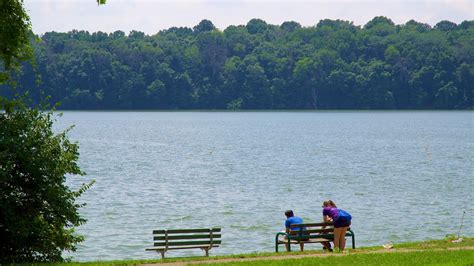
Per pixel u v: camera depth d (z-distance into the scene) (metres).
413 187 68.19
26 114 30.33
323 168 90.06
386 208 53.84
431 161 100.69
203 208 53.69
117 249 38.91
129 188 66.88
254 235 42.75
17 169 29.22
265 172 84.69
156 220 48.16
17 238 28.77
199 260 27.75
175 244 31.52
